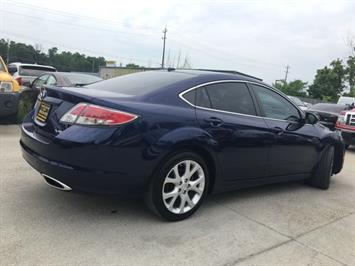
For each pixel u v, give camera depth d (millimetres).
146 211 3879
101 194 3307
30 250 2920
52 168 3236
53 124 3379
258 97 4480
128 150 3252
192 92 3836
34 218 3492
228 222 3844
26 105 9219
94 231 3340
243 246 3336
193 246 3244
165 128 3445
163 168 3480
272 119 4555
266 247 3359
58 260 2818
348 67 42656
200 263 2973
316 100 43312
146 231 3438
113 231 3373
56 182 3314
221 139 3869
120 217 3682
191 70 4414
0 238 3064
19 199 3908
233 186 4242
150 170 3396
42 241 3078
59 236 3189
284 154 4691
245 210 4250
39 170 3406
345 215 4402
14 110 7516
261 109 4465
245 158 4191
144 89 3719
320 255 3307
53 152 3232
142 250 3090
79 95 3322
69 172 3160
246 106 4297
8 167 5020
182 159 3605
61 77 9297
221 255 3135
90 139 3123
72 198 4051
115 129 3189
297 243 3504
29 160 3590
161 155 3400
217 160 3902
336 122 10531
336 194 5289
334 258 3275
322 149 5312
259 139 4277
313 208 4559
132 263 2879
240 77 4395
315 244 3521
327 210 4531
